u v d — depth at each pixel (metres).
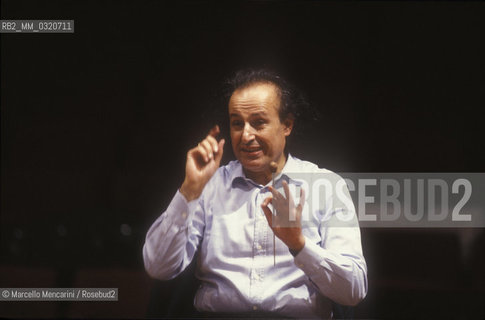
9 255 10.38
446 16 11.04
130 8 12.42
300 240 4.47
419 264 9.41
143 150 12.81
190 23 12.04
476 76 11.02
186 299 5.45
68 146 13.20
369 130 11.37
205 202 5.32
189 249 5.18
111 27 12.64
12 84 13.20
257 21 11.59
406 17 11.17
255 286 4.90
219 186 5.39
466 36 11.00
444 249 9.38
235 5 11.70
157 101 12.59
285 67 11.45
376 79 11.35
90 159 13.13
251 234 5.07
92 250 10.52
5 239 10.48
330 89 11.37
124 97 12.88
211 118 6.03
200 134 12.20
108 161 13.07
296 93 5.46
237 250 5.05
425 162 11.23
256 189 5.27
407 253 9.43
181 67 12.27
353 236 4.97
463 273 9.24
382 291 9.04
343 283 4.54
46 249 10.45
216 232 5.16
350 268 4.58
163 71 12.44
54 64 13.04
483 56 10.93
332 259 4.53
